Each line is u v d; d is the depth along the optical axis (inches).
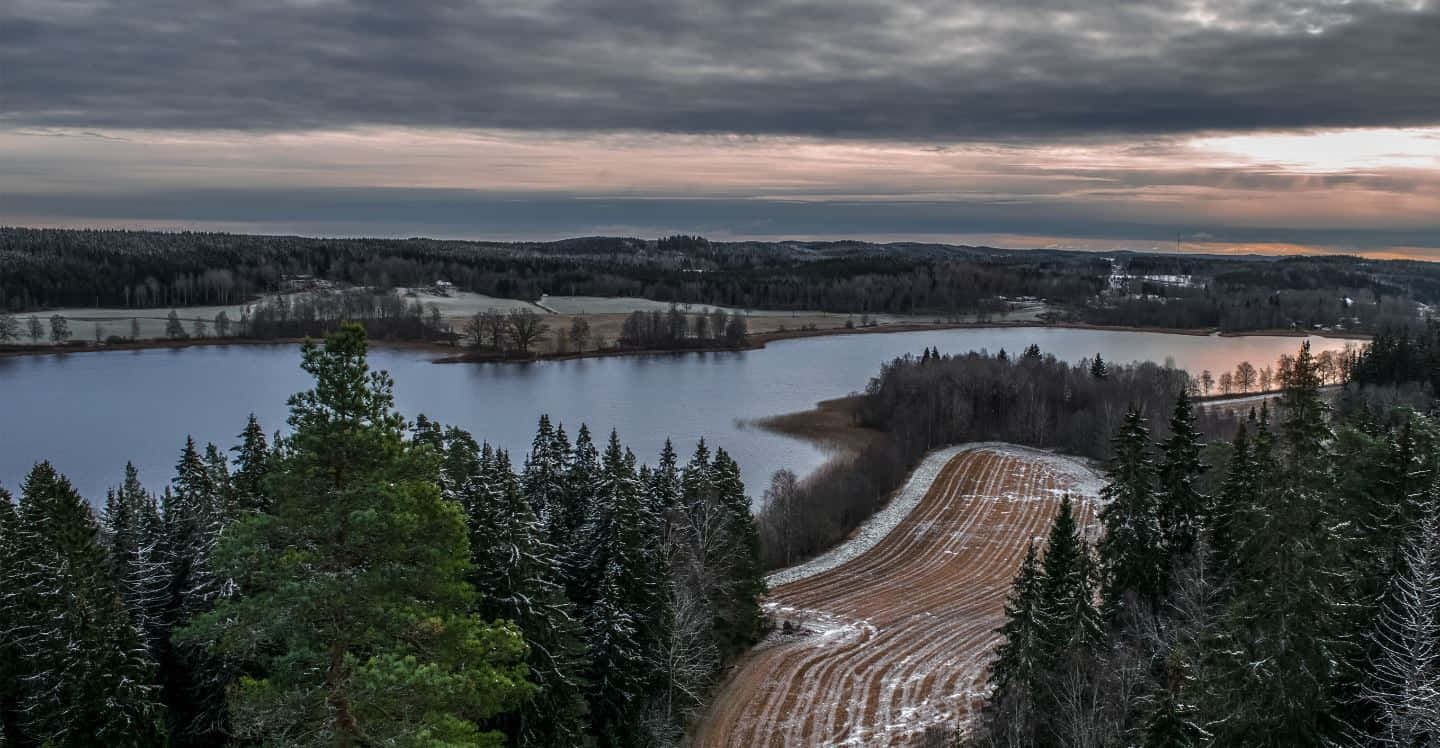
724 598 2080.5
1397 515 1214.3
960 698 1908.2
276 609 617.6
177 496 1806.1
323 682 647.8
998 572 2876.5
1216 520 1652.3
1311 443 956.6
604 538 1689.2
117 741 1261.1
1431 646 895.7
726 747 1702.8
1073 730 1219.9
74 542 1328.7
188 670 1524.4
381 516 637.9
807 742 1716.3
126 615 1342.3
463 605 741.3
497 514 1314.0
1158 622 1531.7
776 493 3280.0
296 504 657.6
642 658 1587.1
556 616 1348.4
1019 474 3988.7
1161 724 1085.8
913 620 2434.8
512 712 1277.1
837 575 2861.7
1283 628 939.3
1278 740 944.9
